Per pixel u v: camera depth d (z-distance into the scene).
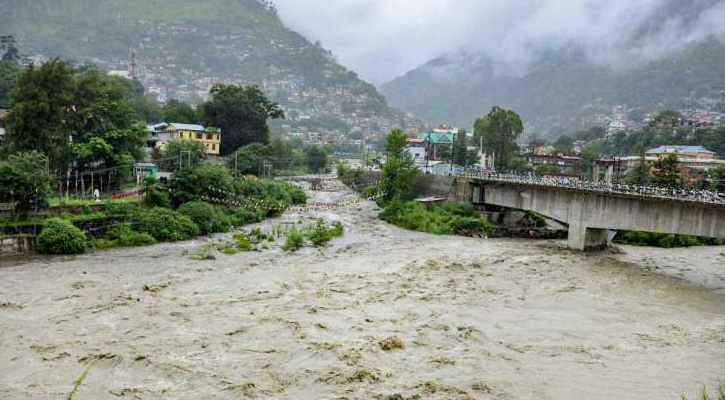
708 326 34.56
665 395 24.61
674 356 29.31
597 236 61.09
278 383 24.64
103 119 73.12
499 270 48.00
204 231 61.25
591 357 28.88
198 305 34.88
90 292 36.78
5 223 49.16
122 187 74.69
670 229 51.28
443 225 71.75
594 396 24.41
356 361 26.98
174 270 43.78
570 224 61.41
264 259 49.41
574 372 26.89
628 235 70.50
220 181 69.94
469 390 24.50
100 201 60.12
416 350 28.78
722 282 47.22
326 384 24.66
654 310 37.84
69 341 28.50
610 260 55.22
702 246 69.81
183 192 66.06
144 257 48.22
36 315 32.09
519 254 56.25
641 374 26.88
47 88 66.56
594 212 58.50
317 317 33.19
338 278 42.97
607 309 37.62
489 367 27.06
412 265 48.69
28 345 27.91
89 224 53.19
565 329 33.16
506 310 36.47
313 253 53.06
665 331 33.38
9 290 36.66
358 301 36.84
